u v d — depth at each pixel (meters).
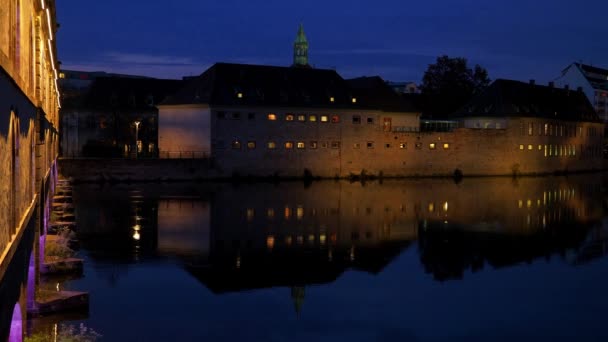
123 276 31.38
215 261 35.41
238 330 24.30
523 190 81.69
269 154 88.38
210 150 84.25
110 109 100.06
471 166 105.56
